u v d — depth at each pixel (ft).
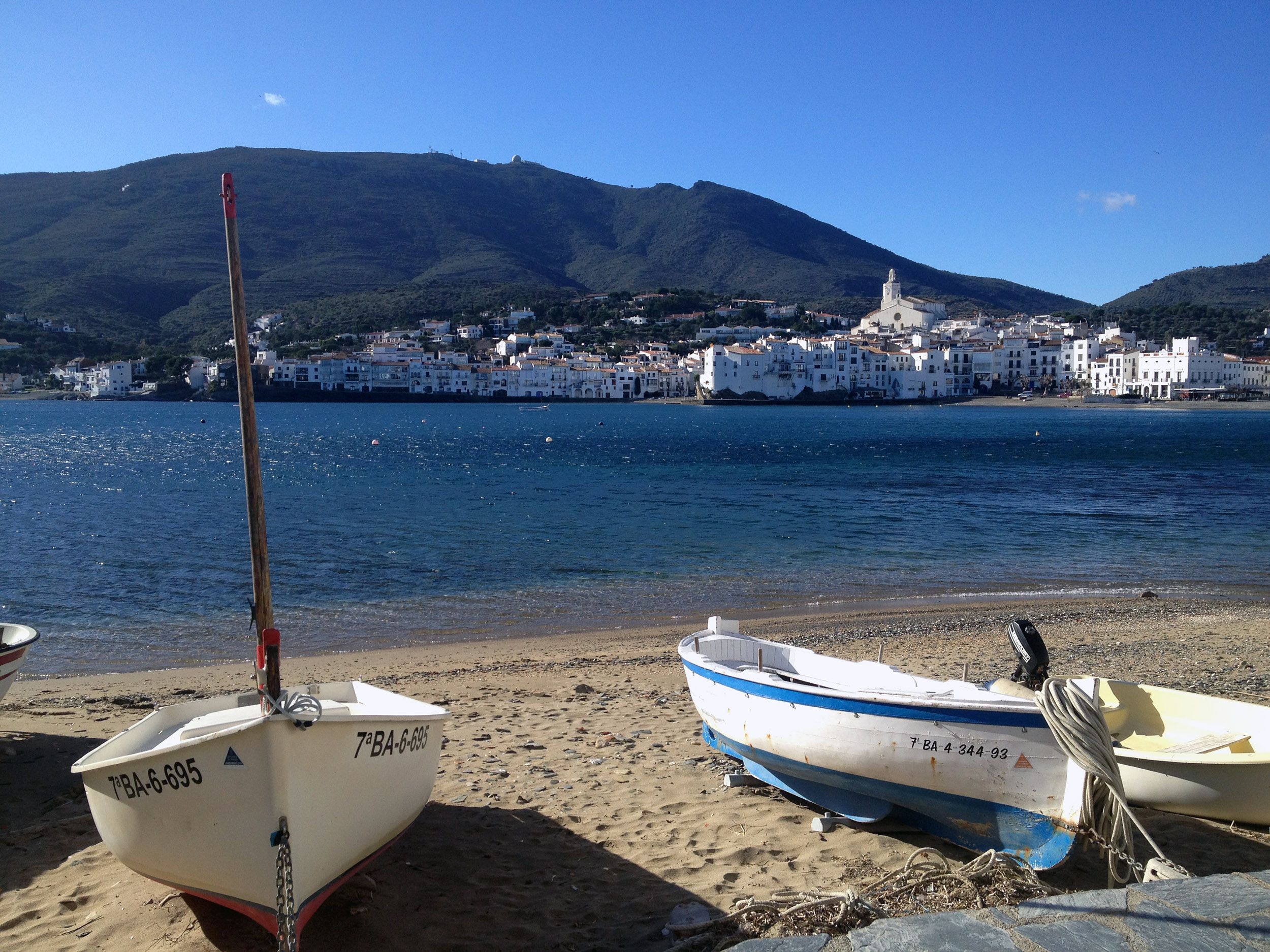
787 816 27.02
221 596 72.59
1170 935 16.15
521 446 282.36
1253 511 128.06
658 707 41.09
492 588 75.82
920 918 17.11
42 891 22.65
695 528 110.52
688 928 20.31
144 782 19.95
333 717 19.63
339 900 21.59
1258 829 26.66
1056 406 615.98
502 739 35.45
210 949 19.84
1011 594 74.38
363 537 102.78
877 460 227.61
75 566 84.48
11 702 42.68
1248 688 42.68
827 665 32.58
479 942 20.17
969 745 23.57
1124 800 21.40
